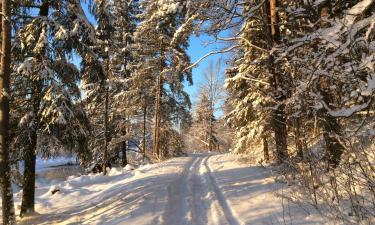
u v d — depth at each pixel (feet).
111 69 79.25
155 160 87.56
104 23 63.36
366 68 20.59
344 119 24.36
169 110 93.91
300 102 24.80
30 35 37.37
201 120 186.60
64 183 56.90
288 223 22.39
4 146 32.07
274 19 40.14
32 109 38.73
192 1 37.09
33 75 37.78
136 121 94.63
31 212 38.93
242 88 63.82
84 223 31.60
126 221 27.12
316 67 22.84
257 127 56.75
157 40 85.25
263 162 55.21
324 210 23.31
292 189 27.99
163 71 86.33
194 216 28.68
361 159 20.17
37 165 123.85
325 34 23.16
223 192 35.47
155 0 73.20
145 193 37.60
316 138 26.58
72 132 39.37
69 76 40.60
